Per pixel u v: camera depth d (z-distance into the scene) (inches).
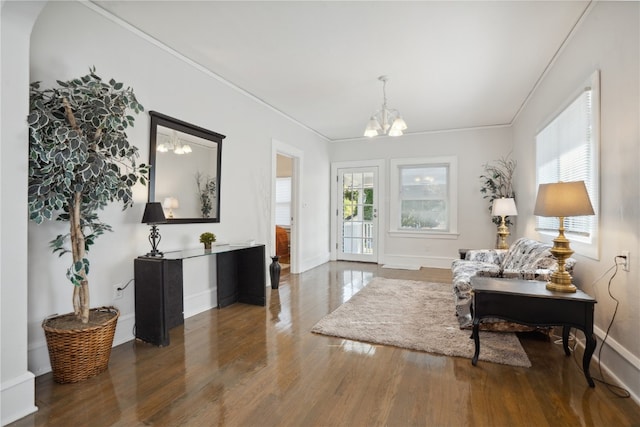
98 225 84.9
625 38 76.0
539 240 149.6
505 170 214.5
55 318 83.0
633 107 73.2
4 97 65.3
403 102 173.3
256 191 166.1
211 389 75.8
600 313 88.9
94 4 93.6
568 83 111.3
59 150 69.6
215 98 139.3
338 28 104.3
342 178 263.4
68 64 88.5
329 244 265.4
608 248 84.6
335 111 187.8
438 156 232.1
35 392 73.9
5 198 65.6
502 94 161.5
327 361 89.7
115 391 74.7
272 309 136.3
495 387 76.5
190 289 128.5
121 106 84.4
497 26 102.4
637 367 70.4
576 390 75.1
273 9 94.9
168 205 117.0
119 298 101.6
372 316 125.1
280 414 66.9
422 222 240.4
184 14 97.9
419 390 75.4
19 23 67.0
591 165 94.6
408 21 100.0
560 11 94.8
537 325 80.3
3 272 65.2
